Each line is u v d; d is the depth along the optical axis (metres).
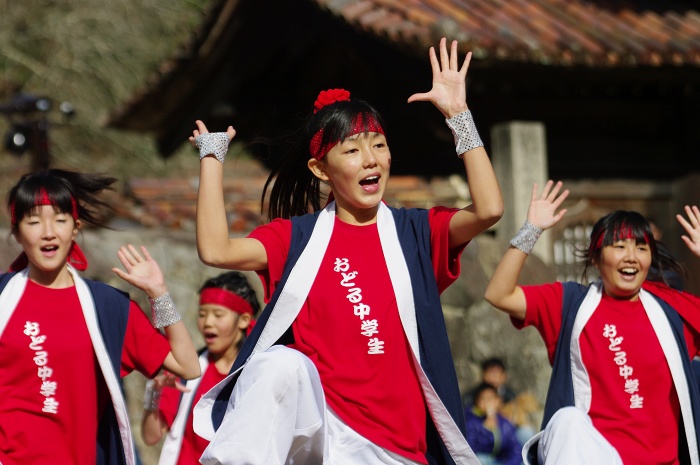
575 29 13.75
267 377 5.10
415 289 5.40
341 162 5.37
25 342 5.86
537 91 13.86
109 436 5.97
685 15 14.80
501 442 10.42
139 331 6.02
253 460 5.09
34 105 15.23
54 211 5.94
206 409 5.41
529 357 12.36
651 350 6.73
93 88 25.70
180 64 16.69
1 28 25.59
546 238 13.95
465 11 13.52
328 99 5.62
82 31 25.77
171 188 15.34
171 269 12.43
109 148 25.73
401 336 5.39
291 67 16.72
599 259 6.95
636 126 14.84
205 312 8.08
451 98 5.41
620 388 6.72
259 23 15.70
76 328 5.93
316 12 14.56
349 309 5.37
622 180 14.67
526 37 12.90
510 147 13.49
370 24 13.15
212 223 5.28
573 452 6.20
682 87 14.35
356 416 5.31
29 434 5.82
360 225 5.54
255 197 14.80
